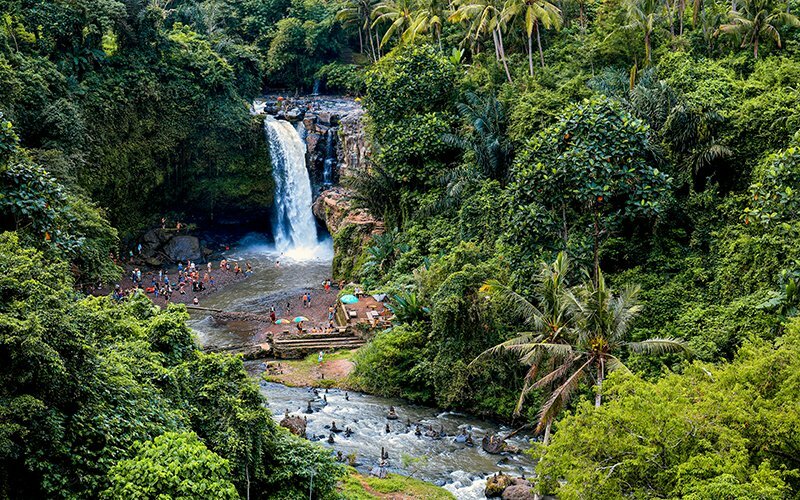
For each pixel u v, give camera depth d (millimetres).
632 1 43438
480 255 36562
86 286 42625
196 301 48844
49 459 15227
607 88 40125
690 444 16000
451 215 45719
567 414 18938
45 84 46125
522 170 33094
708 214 33375
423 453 27953
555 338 25109
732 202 32406
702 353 27672
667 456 15883
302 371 37125
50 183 24953
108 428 16125
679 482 14773
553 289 25891
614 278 33125
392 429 30281
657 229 33844
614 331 23531
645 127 30688
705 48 43438
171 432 16797
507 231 35938
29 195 23484
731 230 31750
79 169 48438
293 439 21688
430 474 26156
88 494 15242
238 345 40750
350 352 39188
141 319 23594
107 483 15414
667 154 35000
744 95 36094
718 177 34562
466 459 27531
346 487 23719
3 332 14336
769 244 28203
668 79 39781
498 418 31562
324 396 33625
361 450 27953
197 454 16141
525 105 42344
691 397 18188
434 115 47938
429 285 36625
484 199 41031
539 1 48062
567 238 34156
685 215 34219
